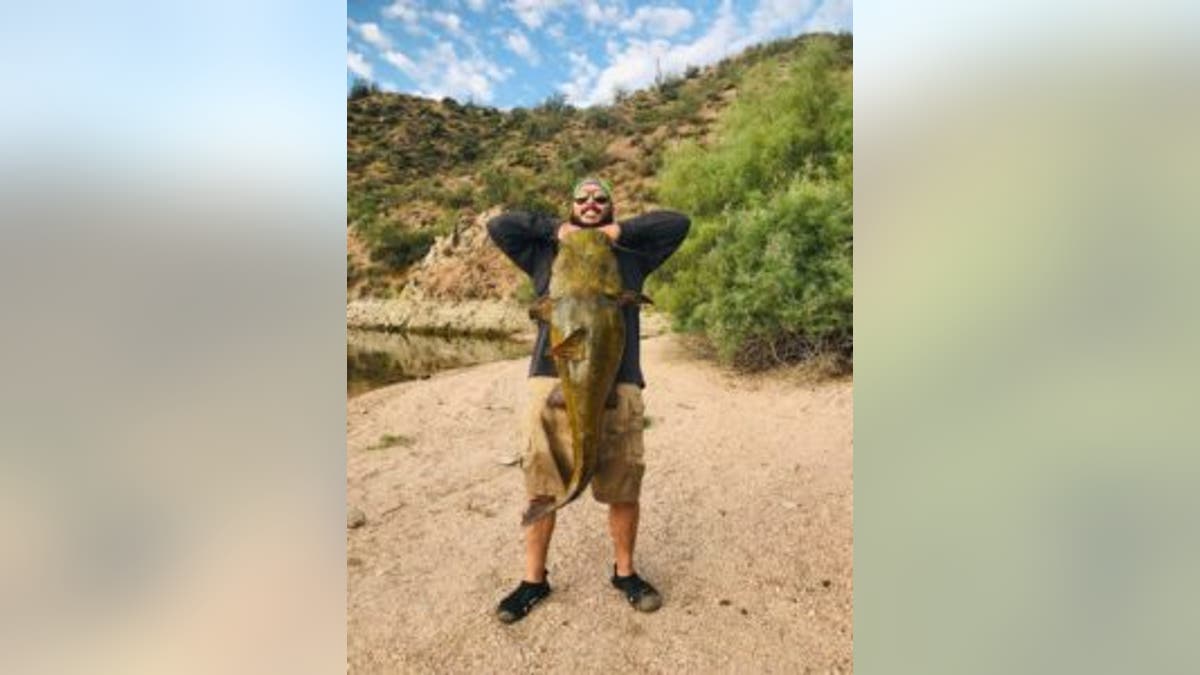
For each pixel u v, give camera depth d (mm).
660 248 3621
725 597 3799
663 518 4770
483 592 3949
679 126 29672
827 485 5137
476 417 8008
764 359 8797
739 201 11000
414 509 5195
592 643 3463
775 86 13617
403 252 26781
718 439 6387
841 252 8219
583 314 3148
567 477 3559
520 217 3625
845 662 3211
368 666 3279
